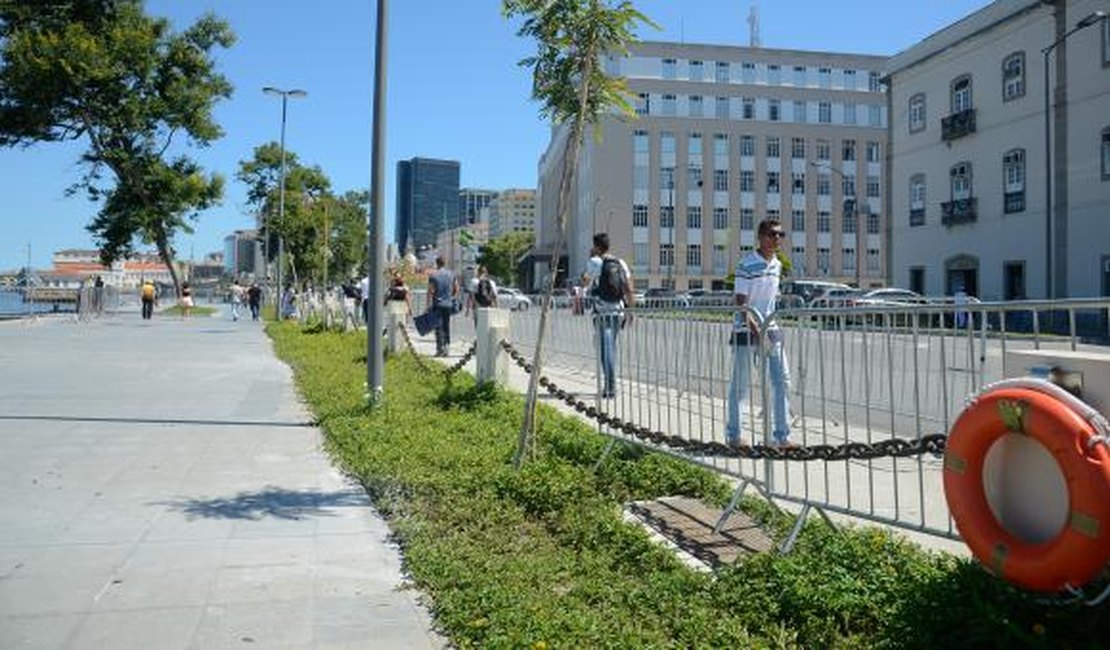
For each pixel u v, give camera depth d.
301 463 8.36
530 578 4.98
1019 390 3.59
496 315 11.80
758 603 4.37
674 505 6.42
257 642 4.27
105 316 43.78
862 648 3.88
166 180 47.69
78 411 11.20
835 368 5.72
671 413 7.24
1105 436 3.35
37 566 5.34
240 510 6.64
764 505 6.13
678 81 93.50
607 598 4.68
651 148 93.06
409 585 5.03
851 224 97.12
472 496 6.73
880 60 97.94
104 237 48.59
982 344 4.54
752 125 94.81
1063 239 37.97
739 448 5.73
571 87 7.17
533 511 6.38
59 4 45.34
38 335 26.88
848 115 97.12
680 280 93.12
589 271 11.69
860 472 6.81
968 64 43.66
